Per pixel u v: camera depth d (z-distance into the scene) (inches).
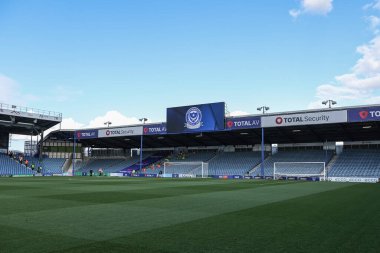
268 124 1843.0
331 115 1665.8
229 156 2480.3
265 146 2459.4
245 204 608.7
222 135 2272.4
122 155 3110.2
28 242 303.0
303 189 1028.5
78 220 422.0
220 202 641.6
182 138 2484.0
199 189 1006.4
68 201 645.3
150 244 299.3
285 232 354.0
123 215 466.3
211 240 316.5
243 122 1920.5
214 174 2277.3
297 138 2219.5
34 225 384.8
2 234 335.9
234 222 412.5
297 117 1758.1
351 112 1620.3
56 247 286.0
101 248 284.0
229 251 279.0
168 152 2869.1
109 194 809.5
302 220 429.7
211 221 418.9
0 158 2506.2
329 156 2121.1
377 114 1567.4
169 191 919.7
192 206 575.2
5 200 658.8
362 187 1151.6
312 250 284.5
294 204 611.5
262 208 550.3
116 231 354.0
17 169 2481.5
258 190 975.6
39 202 625.3
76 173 2783.0
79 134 2603.3
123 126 2388.0
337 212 504.4
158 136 2439.7
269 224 399.9
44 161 2775.6
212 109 2025.1
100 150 3157.0
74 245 293.1
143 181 1536.7
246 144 2551.7
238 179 1872.5
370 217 456.4
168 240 315.0
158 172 2480.3
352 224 402.3
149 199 693.9
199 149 2755.9
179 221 418.3
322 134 2054.6
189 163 2504.9
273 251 280.4
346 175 1873.8
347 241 315.9
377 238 328.8
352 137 2101.4
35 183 1306.6
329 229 370.9
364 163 1941.4
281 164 2162.9
